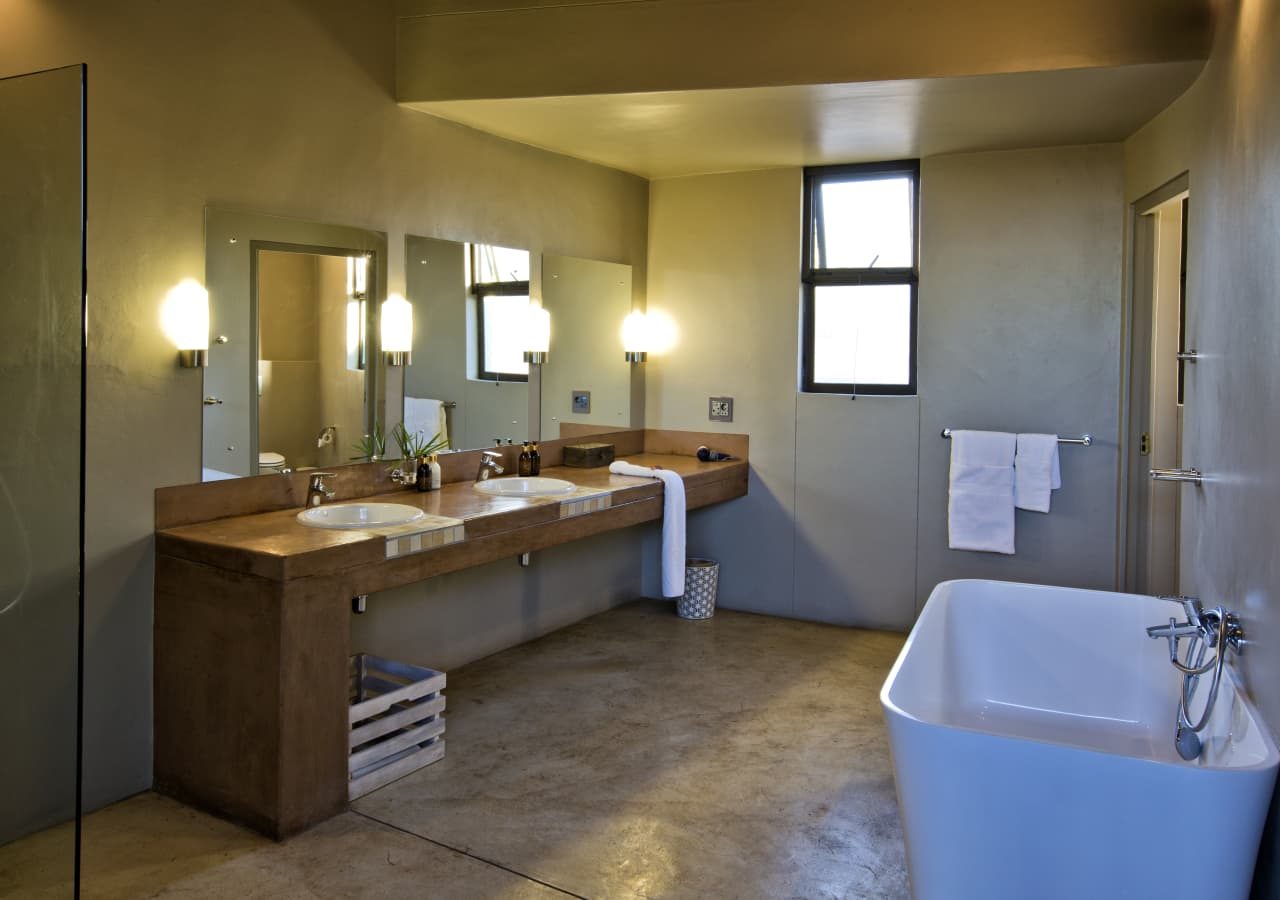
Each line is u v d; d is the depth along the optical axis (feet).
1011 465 15.53
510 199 15.12
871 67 11.87
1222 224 9.59
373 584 10.30
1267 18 7.88
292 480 11.96
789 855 9.37
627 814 10.16
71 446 7.63
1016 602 12.01
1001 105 12.95
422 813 10.12
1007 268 15.81
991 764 7.05
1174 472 10.39
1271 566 7.41
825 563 17.47
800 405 17.47
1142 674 11.53
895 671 8.96
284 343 11.78
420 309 13.64
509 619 15.72
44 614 7.73
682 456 18.37
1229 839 6.59
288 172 11.75
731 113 13.52
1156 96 12.38
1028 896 7.15
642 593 18.88
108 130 9.89
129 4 10.02
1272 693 7.29
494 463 14.93
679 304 18.38
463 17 12.87
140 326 10.25
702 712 13.07
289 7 11.68
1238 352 8.70
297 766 9.61
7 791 7.83
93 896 8.54
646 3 12.41
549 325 16.10
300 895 8.59
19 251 7.80
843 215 17.20
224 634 9.81
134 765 10.46
